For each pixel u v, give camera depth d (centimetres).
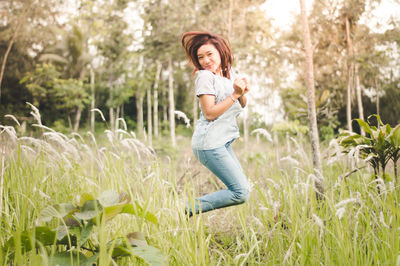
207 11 1307
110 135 206
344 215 161
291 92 1080
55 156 214
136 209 146
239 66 1334
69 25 1853
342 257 147
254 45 1262
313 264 149
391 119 1136
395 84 1084
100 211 131
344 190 185
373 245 156
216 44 221
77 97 1814
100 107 2136
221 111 195
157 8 1526
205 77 204
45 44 1830
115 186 198
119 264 149
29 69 1773
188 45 224
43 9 1619
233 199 205
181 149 1362
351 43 877
